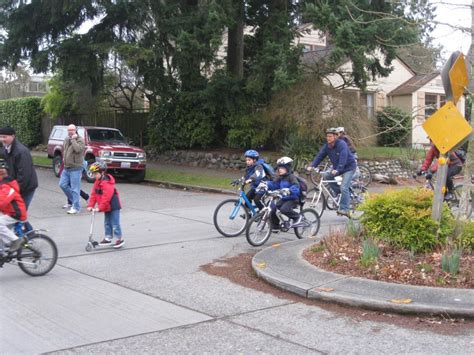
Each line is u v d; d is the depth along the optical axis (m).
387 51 19.08
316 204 11.76
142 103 31.81
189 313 5.77
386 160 20.41
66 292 6.56
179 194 16.48
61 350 4.75
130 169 19.09
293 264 7.34
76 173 12.70
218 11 18.47
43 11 20.23
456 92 6.88
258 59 19.39
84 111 30.67
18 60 22.83
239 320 5.55
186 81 21.55
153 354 4.66
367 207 7.66
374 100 29.11
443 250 6.87
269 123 20.69
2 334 5.13
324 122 18.91
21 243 7.09
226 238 9.93
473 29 7.07
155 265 7.94
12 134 8.04
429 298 5.80
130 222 11.58
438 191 7.08
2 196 6.97
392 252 7.23
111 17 20.41
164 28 19.41
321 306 5.98
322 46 32.41
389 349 4.75
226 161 22.34
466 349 4.74
